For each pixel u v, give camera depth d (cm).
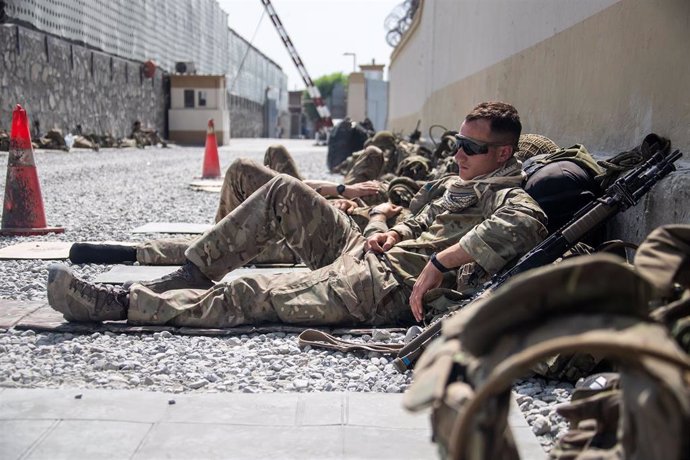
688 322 155
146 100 3017
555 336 117
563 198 371
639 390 117
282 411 268
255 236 371
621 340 108
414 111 2053
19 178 653
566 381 301
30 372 303
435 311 333
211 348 338
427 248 357
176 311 357
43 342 343
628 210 381
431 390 123
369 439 246
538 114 680
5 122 1777
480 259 317
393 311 358
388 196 539
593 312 120
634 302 119
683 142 371
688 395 107
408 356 305
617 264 116
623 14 461
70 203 892
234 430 251
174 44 3428
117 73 2642
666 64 395
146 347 336
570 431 181
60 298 350
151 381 296
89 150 2152
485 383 111
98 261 510
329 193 537
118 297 361
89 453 232
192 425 254
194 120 3316
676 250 156
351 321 362
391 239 366
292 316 358
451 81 1327
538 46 685
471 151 348
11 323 363
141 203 911
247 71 5156
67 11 2175
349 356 331
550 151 470
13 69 1812
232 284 361
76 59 2245
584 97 539
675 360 107
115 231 685
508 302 119
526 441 245
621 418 129
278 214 374
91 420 256
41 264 519
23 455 230
